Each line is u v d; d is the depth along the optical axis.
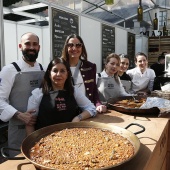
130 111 1.90
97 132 1.37
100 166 0.96
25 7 3.39
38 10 3.55
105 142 1.22
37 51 2.00
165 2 7.37
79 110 1.92
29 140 1.21
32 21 3.72
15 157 1.08
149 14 8.05
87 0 4.75
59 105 1.68
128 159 0.94
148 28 9.17
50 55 3.36
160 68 5.59
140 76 3.56
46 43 3.70
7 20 3.24
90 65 2.33
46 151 1.12
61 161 1.01
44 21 3.71
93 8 5.20
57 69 1.72
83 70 2.26
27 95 1.98
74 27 3.80
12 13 3.32
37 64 2.13
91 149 1.14
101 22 4.67
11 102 1.98
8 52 3.27
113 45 5.30
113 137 1.29
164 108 1.86
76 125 1.47
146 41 8.45
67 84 1.79
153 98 2.14
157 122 1.71
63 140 1.25
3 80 1.88
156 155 1.40
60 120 1.69
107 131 1.38
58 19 3.44
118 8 5.87
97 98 2.31
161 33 8.91
